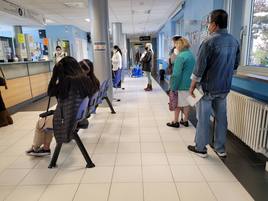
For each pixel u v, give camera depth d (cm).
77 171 237
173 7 715
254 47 312
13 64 506
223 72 233
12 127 385
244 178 218
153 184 211
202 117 252
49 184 216
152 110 470
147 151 279
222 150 261
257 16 303
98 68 493
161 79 1015
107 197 194
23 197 198
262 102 242
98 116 431
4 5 563
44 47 1052
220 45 224
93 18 473
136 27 1276
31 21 731
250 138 254
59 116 227
